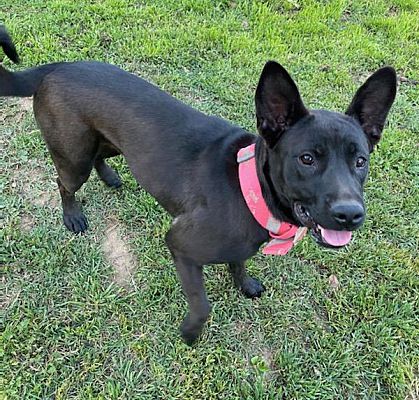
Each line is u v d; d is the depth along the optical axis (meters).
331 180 0.50
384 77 0.53
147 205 0.79
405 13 1.19
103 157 0.74
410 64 1.08
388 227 0.80
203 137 0.60
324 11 1.15
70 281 0.70
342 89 1.00
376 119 0.56
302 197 0.52
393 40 1.12
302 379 0.63
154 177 0.62
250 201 0.55
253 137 0.59
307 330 0.68
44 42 0.99
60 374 0.62
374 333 0.68
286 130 0.52
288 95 0.51
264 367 0.64
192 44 1.04
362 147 0.52
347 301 0.71
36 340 0.64
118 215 0.78
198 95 0.96
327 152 0.51
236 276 0.69
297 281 0.73
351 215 0.48
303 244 0.75
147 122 0.61
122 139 0.63
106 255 0.74
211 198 0.57
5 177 0.81
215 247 0.57
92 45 1.00
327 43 1.08
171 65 1.00
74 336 0.65
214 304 0.70
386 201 0.83
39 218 0.77
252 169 0.55
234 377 0.63
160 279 0.71
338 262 0.75
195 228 0.57
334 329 0.69
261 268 0.74
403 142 0.91
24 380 0.61
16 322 0.65
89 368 0.62
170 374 0.63
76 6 1.08
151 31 1.05
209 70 1.00
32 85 0.64
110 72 0.64
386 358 0.66
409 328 0.68
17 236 0.74
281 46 1.05
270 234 0.57
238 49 1.04
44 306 0.67
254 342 0.67
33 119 0.88
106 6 1.09
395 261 0.76
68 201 0.74
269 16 1.12
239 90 0.97
